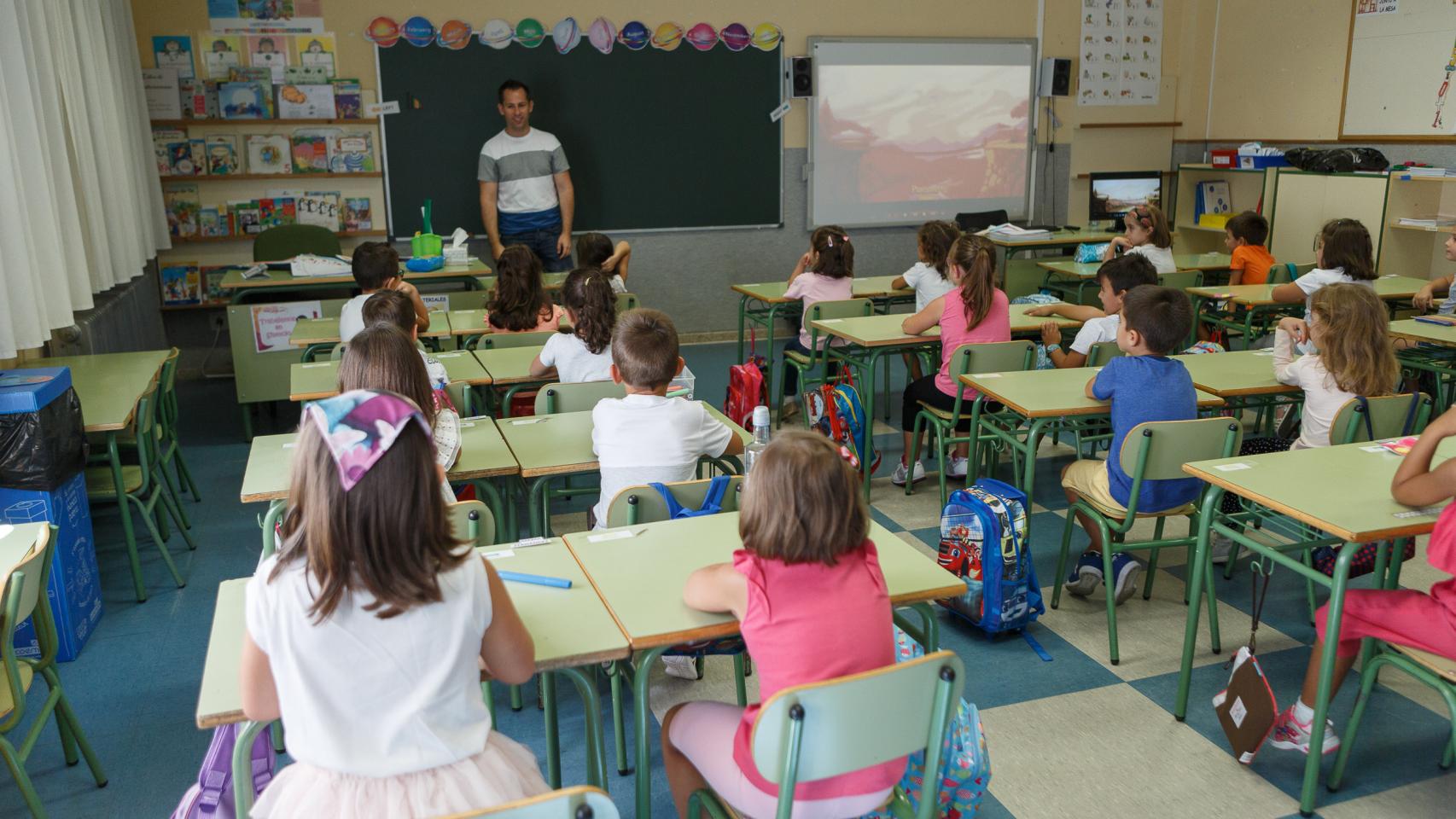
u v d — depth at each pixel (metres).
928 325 4.04
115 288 5.34
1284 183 7.01
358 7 6.30
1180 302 2.89
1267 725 2.20
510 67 6.64
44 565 2.12
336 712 1.26
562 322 3.47
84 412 3.15
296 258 5.59
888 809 1.67
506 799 1.33
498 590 1.37
